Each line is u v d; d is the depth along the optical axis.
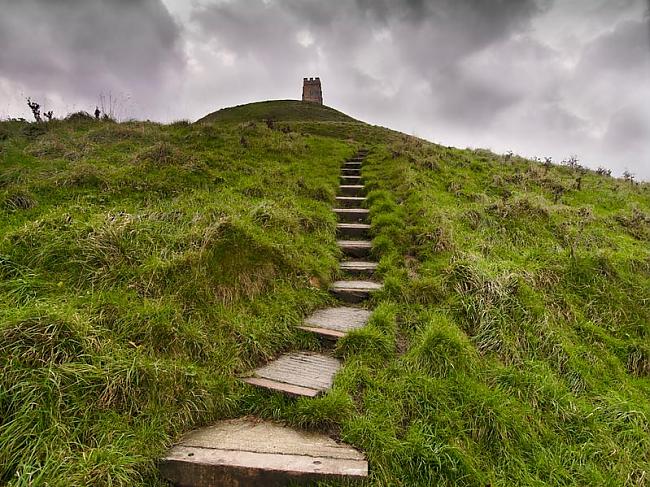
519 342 5.42
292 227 7.70
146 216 6.89
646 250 8.94
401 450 3.74
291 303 5.93
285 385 4.48
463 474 3.64
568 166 17.08
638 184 16.42
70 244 5.50
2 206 6.88
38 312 4.07
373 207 9.56
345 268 7.47
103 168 9.27
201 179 9.29
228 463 3.46
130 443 3.42
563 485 3.79
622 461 4.12
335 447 3.79
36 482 2.93
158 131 14.04
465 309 5.80
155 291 5.11
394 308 6.05
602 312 6.50
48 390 3.49
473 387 4.46
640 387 5.36
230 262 5.82
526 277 6.61
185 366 4.30
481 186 12.02
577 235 8.90
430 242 7.77
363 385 4.60
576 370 5.19
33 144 11.30
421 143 16.95
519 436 4.12
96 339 4.09
